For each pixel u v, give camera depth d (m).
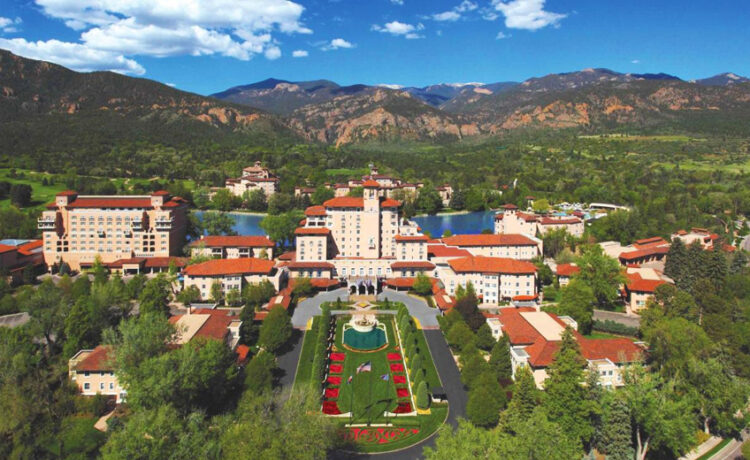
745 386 122.31
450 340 166.38
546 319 162.00
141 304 176.88
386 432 124.62
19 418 112.38
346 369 157.00
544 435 94.56
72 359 138.62
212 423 112.56
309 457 96.19
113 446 92.56
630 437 110.75
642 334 168.00
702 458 117.19
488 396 123.88
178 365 116.31
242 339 169.00
